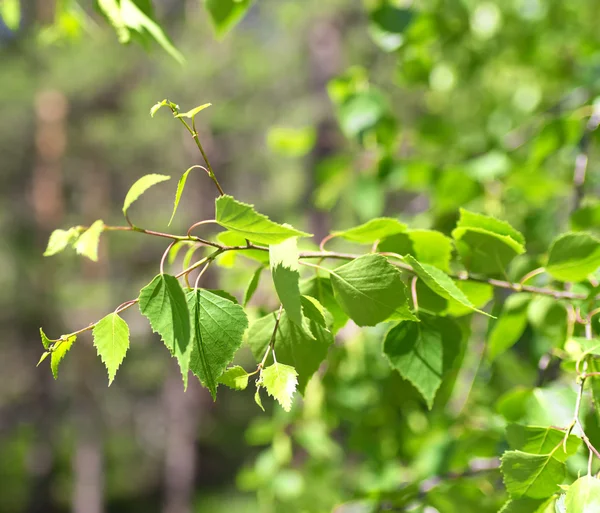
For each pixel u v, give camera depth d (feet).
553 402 1.75
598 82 2.93
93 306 12.38
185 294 1.34
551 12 3.76
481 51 3.73
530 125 3.34
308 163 11.16
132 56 12.20
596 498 1.31
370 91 2.80
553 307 1.92
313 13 11.23
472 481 2.26
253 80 12.89
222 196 1.33
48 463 16.07
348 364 3.04
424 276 1.47
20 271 13.39
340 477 3.63
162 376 14.67
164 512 17.29
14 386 14.96
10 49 12.92
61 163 14.02
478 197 2.79
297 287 1.34
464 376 2.94
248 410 16.47
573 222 2.12
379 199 2.92
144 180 1.34
